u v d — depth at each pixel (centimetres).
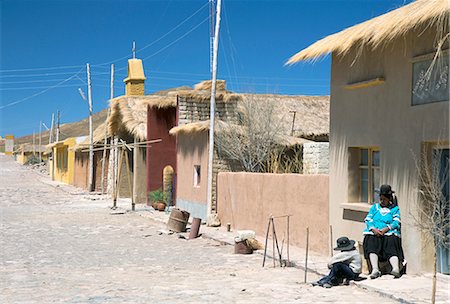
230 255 1436
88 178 4625
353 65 1205
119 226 2125
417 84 1019
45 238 1784
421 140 1002
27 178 6875
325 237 1334
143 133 2900
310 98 2778
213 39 2088
